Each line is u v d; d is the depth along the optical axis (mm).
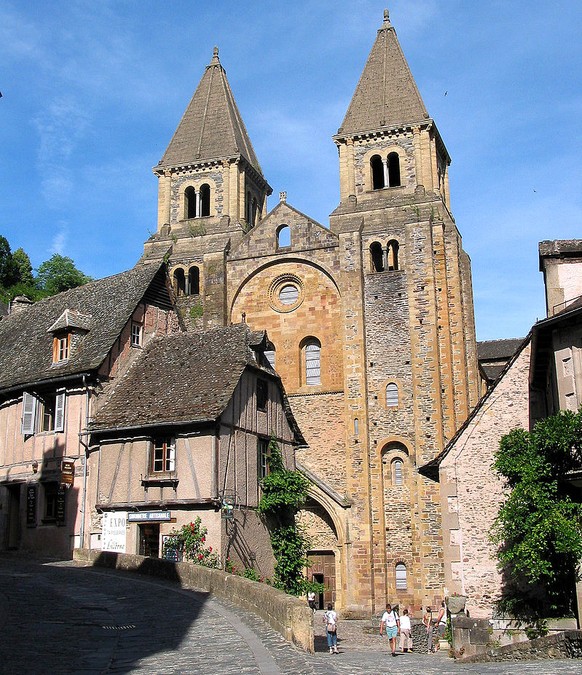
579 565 18891
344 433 38562
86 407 28953
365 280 40062
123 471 27078
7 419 32062
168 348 30844
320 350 40438
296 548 29125
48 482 29219
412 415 37625
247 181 48656
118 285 34438
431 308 38438
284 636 13469
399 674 10891
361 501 36906
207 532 25297
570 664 13352
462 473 23297
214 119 48562
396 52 45594
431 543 35562
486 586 22391
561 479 19641
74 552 26453
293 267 41781
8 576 21656
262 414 29547
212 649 12320
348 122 43812
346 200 42375
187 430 26328
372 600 35812
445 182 46469
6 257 72312
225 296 42500
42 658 11383
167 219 46906
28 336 35375
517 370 23594
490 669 12453
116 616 15398
